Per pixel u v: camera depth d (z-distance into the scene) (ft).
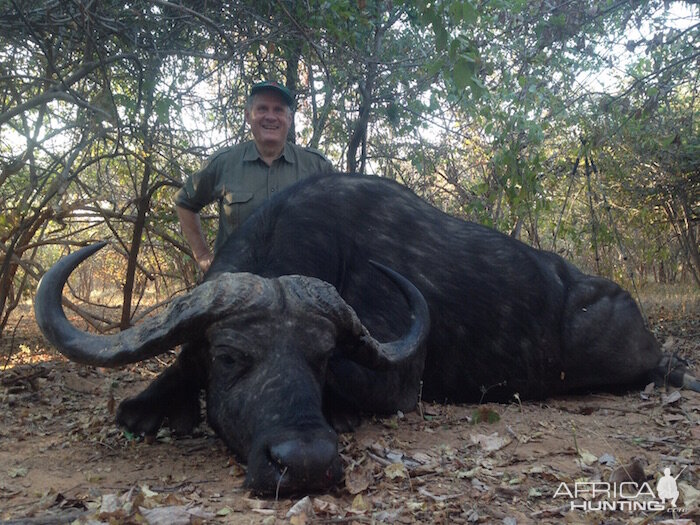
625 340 19.70
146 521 9.77
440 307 17.67
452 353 17.98
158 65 23.93
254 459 10.93
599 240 34.91
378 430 15.02
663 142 30.55
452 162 34.96
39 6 21.97
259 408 11.36
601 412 17.39
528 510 10.72
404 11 26.58
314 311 12.25
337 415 14.67
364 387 15.19
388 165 34.30
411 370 16.53
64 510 10.48
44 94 20.06
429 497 10.98
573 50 26.20
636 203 46.16
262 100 19.45
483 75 24.79
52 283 12.52
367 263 16.80
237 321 12.01
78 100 20.17
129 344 12.23
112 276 58.13
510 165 26.14
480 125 31.78
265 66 28.12
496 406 17.78
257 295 12.19
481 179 35.19
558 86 28.32
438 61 19.11
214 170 20.03
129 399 14.08
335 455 10.77
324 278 15.78
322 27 24.77
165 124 25.34
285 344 11.93
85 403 18.31
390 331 16.29
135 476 12.34
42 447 14.24
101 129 21.89
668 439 14.57
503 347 18.48
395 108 30.32
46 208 23.86
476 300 18.17
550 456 13.43
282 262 15.34
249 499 10.79
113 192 27.94
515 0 23.58
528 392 18.98
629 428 15.64
